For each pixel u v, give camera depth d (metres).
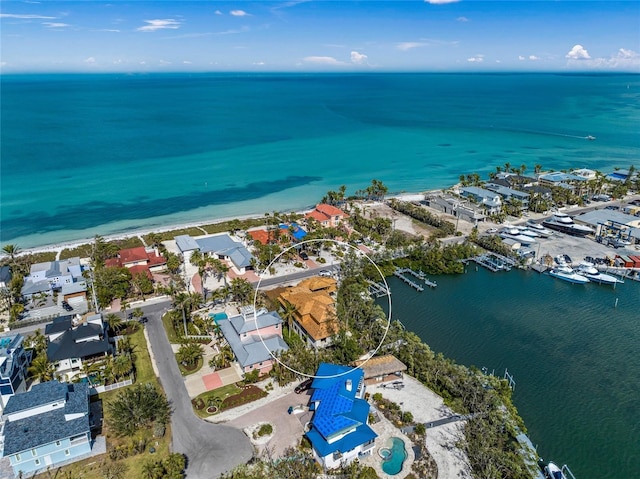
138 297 117.62
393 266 135.62
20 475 64.69
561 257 141.00
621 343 100.94
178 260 132.50
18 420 68.38
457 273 135.25
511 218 180.75
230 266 134.75
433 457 69.25
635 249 148.62
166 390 83.50
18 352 84.31
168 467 63.81
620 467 69.88
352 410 71.62
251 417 77.12
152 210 190.62
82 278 123.31
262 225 169.50
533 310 114.56
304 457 68.44
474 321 109.38
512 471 65.00
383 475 66.19
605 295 122.19
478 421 73.88
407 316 111.44
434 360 88.31
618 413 80.62
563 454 72.00
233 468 66.56
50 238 160.75
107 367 85.94
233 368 90.06
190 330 100.62
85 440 68.38
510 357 95.81
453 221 177.38
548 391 85.75
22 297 115.44
